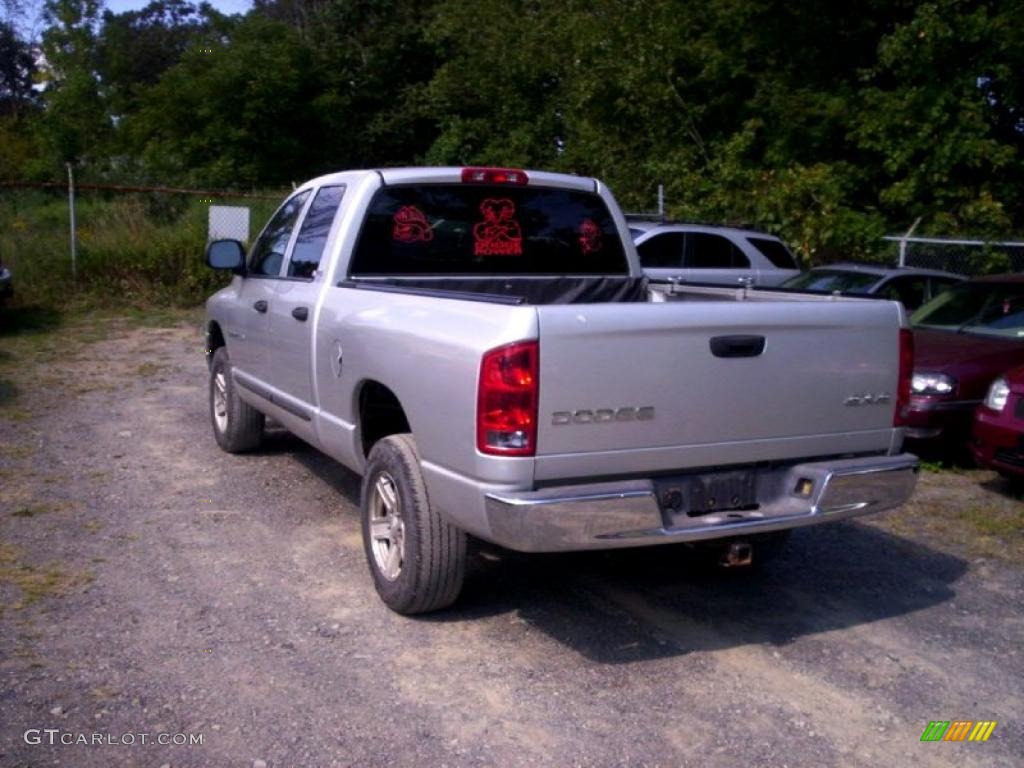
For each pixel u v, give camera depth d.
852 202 17.42
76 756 3.75
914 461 4.91
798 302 4.73
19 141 31.75
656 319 4.27
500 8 24.41
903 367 4.93
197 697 4.21
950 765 3.88
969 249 14.39
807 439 4.71
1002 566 6.00
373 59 31.31
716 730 4.07
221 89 27.75
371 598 5.27
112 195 19.48
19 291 15.89
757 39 18.30
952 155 15.54
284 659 4.57
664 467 4.42
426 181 5.97
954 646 4.90
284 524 6.38
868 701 4.34
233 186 25.84
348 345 5.36
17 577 5.41
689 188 17.59
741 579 5.72
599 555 6.02
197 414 9.49
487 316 4.27
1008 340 8.58
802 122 17.44
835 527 6.66
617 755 3.87
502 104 24.66
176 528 6.27
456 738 3.96
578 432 4.21
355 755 3.82
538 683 4.42
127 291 16.55
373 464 5.11
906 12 17.27
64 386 10.66
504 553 5.98
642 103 19.53
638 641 4.88
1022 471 6.95
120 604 5.11
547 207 6.33
